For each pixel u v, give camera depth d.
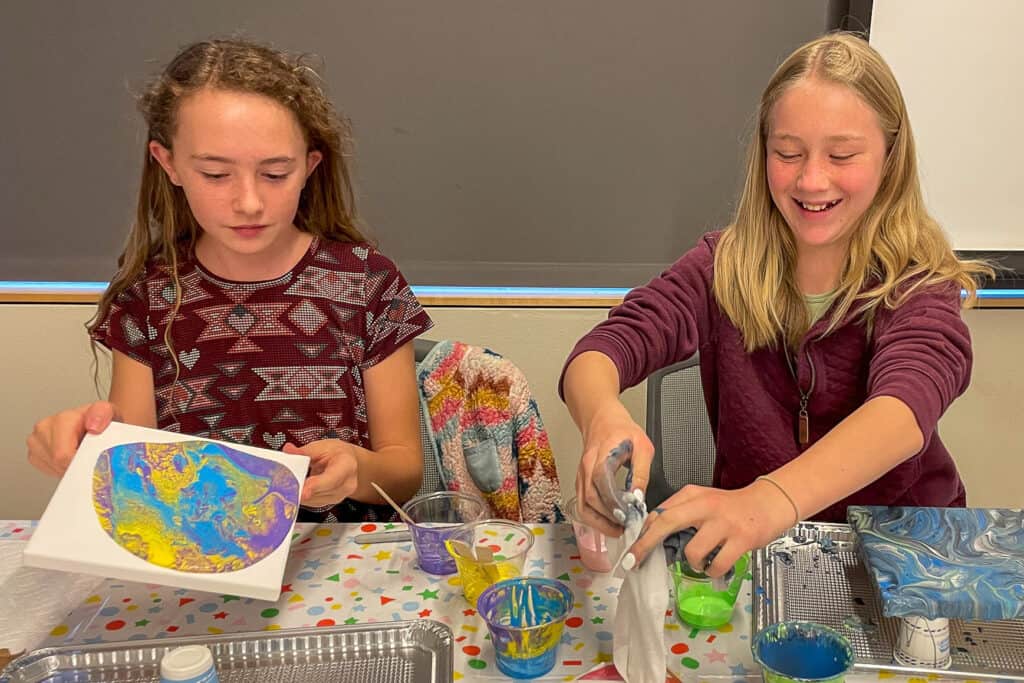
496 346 2.10
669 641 0.92
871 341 1.20
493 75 1.93
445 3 1.88
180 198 1.34
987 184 1.93
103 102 1.96
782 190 1.12
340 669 0.88
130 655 0.89
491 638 0.90
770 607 0.93
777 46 1.89
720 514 0.83
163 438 1.05
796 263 1.24
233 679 0.87
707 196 1.99
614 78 1.92
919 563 0.90
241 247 1.21
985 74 1.86
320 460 1.12
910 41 1.85
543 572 1.05
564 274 2.06
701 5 1.87
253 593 0.86
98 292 2.07
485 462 1.47
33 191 2.02
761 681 0.85
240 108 1.12
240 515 0.96
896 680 0.84
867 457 0.93
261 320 1.37
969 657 0.87
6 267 2.08
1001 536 0.96
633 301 1.30
